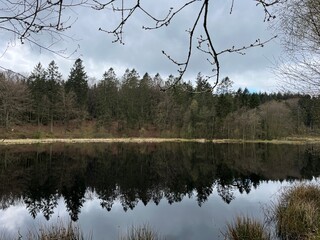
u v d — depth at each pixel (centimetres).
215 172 2481
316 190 1146
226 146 4694
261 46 213
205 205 1492
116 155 3412
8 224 1205
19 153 3228
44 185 1936
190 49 215
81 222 1232
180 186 1981
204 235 1033
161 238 1002
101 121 6012
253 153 3716
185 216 1298
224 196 1683
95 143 4862
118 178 2220
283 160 3103
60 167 2556
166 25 209
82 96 6262
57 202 1571
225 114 5872
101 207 1484
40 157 3027
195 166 2775
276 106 5344
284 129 5231
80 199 1641
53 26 212
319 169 2520
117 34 212
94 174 2338
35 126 5241
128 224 1197
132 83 6500
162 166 2761
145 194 1766
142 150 3997
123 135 5869
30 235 912
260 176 2275
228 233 919
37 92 5194
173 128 6131
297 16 611
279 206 1054
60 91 5522
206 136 5884
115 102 6419
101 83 6569
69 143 4684
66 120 5559
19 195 1697
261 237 841
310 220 871
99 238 1016
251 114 5719
